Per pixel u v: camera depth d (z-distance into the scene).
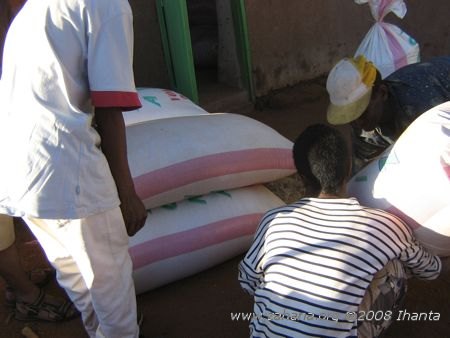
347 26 6.05
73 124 1.82
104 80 1.78
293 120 5.12
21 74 1.84
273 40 5.54
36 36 1.79
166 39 4.90
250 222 2.94
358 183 2.28
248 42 5.23
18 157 1.85
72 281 2.20
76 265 2.14
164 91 3.78
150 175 2.68
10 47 1.90
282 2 5.48
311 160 1.98
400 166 2.06
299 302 1.85
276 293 1.90
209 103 5.14
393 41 3.38
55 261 2.14
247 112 5.39
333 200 1.97
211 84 5.59
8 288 2.82
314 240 1.89
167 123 3.00
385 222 1.92
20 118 1.84
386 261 1.87
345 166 1.98
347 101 2.29
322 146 1.97
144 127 2.97
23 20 1.86
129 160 2.72
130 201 2.04
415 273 2.13
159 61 5.00
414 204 2.00
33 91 1.81
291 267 1.88
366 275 1.83
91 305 2.25
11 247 2.58
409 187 2.01
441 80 2.43
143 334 2.63
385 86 2.40
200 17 6.00
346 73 2.27
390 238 1.89
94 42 1.76
